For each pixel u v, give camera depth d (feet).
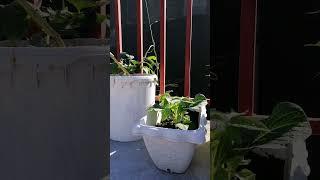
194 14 6.20
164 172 4.78
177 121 5.06
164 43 6.27
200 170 4.79
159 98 6.00
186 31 6.04
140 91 5.81
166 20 6.57
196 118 5.31
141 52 6.45
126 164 5.02
